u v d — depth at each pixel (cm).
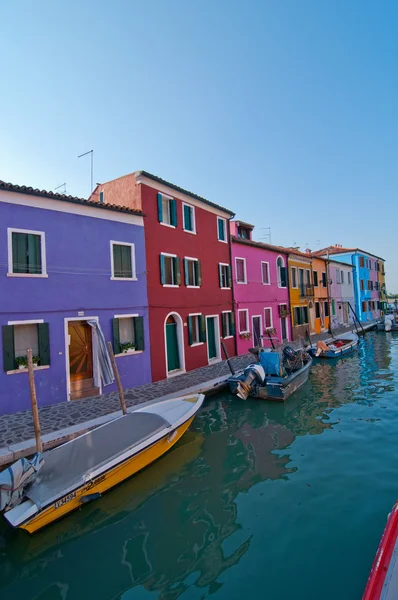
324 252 4338
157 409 894
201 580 466
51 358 1059
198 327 1680
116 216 1276
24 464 574
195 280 1678
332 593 429
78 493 610
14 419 911
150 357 1359
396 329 3416
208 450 852
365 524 549
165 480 720
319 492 644
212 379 1375
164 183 1464
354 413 1069
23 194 1022
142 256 1362
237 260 2081
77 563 514
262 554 502
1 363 956
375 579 346
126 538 559
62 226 1112
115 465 665
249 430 973
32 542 559
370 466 727
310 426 980
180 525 581
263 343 2200
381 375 1584
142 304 1347
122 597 451
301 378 1388
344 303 3838
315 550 502
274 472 730
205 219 1767
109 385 1212
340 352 2092
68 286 1115
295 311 2681
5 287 977
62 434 802
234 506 621
